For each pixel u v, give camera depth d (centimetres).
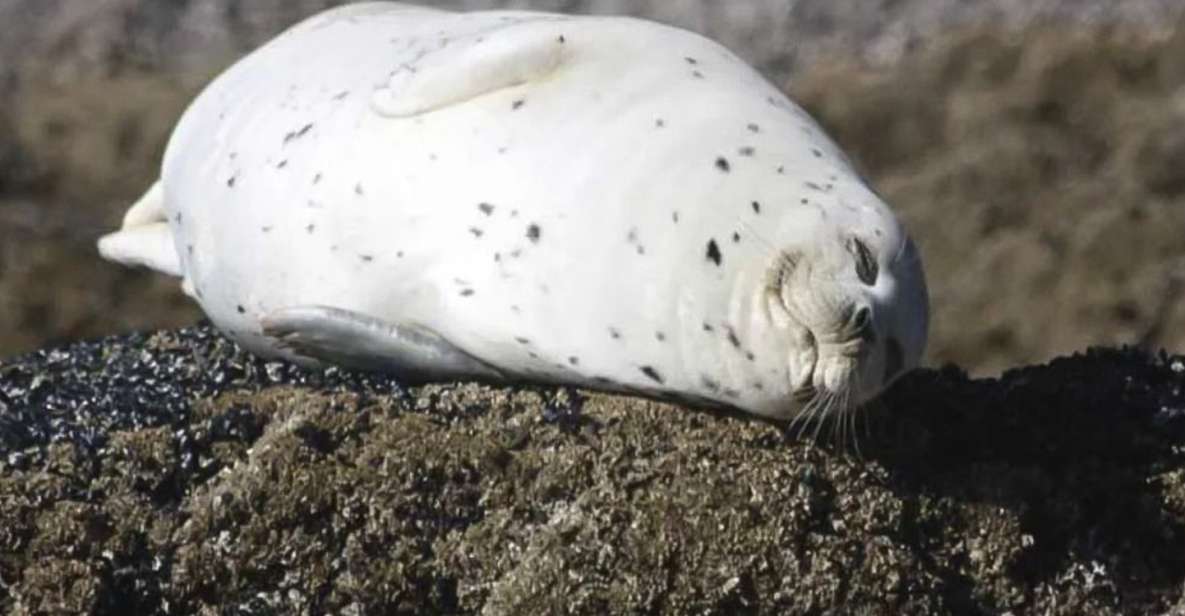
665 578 2512
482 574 2552
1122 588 2606
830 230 2464
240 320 2797
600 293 2528
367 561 2558
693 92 2602
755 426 2558
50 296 5034
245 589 2566
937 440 2650
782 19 6053
